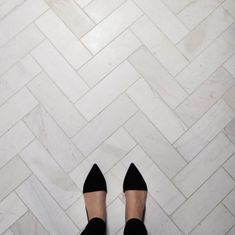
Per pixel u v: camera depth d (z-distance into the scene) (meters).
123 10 2.30
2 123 2.16
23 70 2.23
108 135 2.15
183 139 2.15
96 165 2.11
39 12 2.29
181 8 2.30
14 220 2.05
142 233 1.95
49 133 2.15
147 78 2.22
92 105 2.19
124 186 2.07
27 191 2.08
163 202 2.08
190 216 2.06
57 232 2.04
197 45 2.26
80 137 2.15
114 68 2.23
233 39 2.28
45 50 2.25
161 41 2.27
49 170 2.11
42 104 2.19
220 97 2.21
